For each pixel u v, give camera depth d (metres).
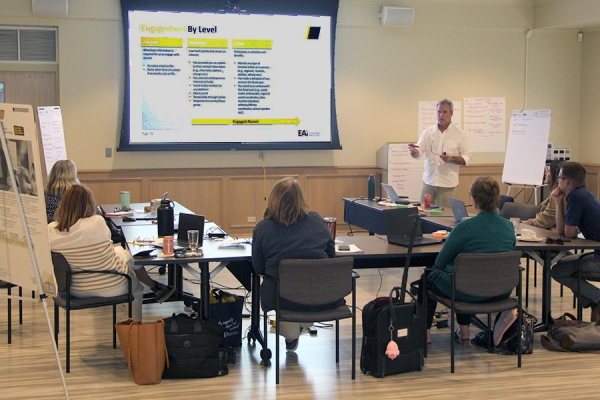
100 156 7.77
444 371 3.74
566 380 3.60
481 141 8.78
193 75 7.73
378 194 8.50
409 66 8.48
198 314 3.96
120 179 7.82
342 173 8.41
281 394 3.38
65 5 7.36
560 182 4.54
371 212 6.11
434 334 4.44
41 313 4.88
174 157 7.94
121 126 7.71
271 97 7.95
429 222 5.19
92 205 3.75
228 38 7.76
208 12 7.68
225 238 4.39
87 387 3.46
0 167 2.86
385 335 3.62
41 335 4.35
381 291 5.61
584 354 4.04
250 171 8.15
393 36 8.39
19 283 2.88
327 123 8.13
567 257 4.54
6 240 2.91
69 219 3.67
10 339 4.20
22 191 2.75
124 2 7.48
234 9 7.72
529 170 7.87
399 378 3.63
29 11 7.41
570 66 8.95
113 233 5.55
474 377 3.64
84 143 7.72
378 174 8.50
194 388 3.45
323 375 3.67
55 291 2.71
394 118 8.51
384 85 8.44
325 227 3.67
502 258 3.66
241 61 7.82
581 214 4.41
